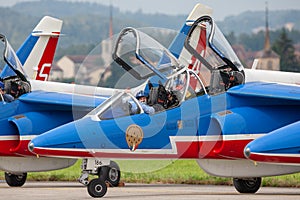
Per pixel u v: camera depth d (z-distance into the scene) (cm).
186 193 5488
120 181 6341
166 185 6359
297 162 5300
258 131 5659
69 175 7112
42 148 5306
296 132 5284
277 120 5709
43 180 6950
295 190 5891
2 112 6197
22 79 6322
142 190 5744
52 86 6500
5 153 6212
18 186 6394
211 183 6488
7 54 6181
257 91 5653
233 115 5603
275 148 5234
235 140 5588
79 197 5144
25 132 6212
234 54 5819
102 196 5141
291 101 5684
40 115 6303
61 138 5306
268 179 6438
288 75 6138
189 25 6394
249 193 5694
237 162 5694
